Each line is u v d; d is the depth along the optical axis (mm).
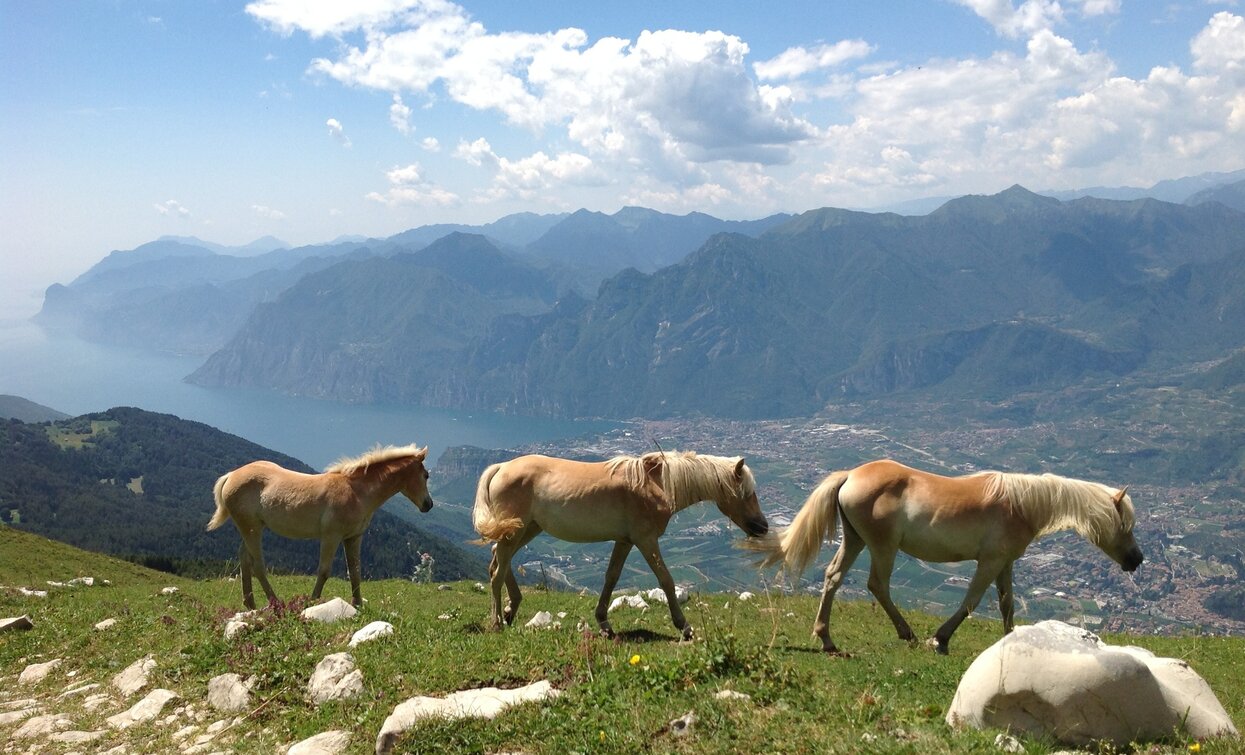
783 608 16734
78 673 11805
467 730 7137
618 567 12109
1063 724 6391
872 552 11961
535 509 11711
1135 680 6387
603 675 7875
